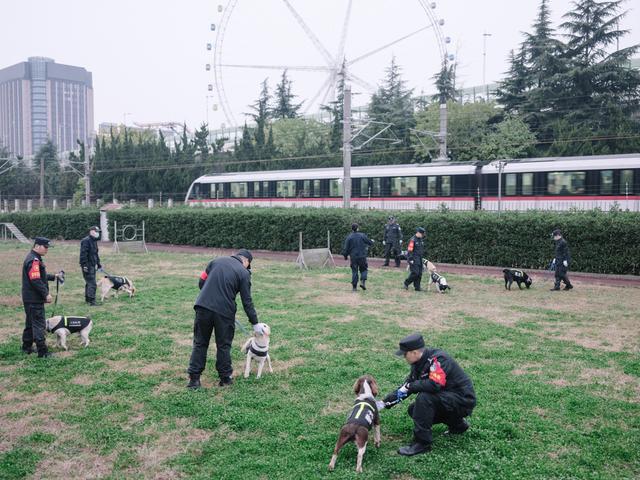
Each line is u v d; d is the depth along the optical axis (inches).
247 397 279.6
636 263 697.0
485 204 1154.7
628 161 1008.9
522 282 618.8
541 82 1820.9
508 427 241.6
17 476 206.1
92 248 519.2
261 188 1545.3
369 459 218.2
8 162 3048.7
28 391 291.6
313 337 397.7
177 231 1226.6
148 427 247.4
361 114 2527.1
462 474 205.0
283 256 966.4
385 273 741.9
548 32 1878.7
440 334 403.9
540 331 419.2
